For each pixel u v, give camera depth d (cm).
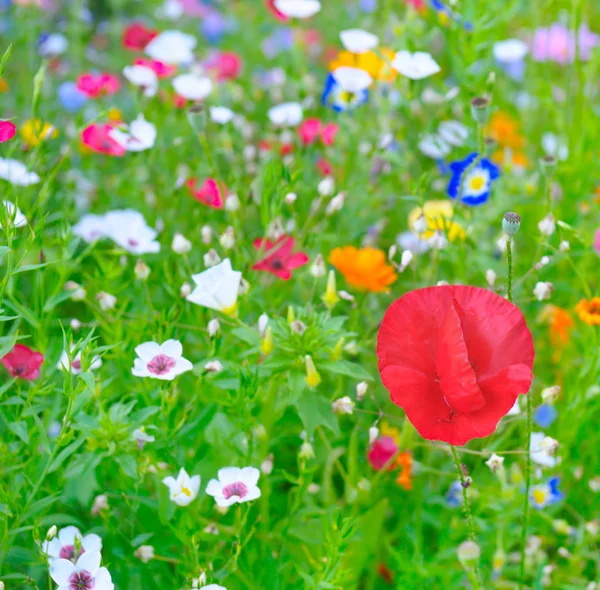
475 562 119
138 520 128
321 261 127
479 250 146
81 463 123
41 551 118
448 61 189
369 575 134
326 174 152
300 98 157
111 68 216
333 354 124
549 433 137
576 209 150
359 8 221
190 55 159
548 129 172
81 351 119
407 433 129
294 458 137
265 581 125
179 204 148
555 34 186
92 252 138
